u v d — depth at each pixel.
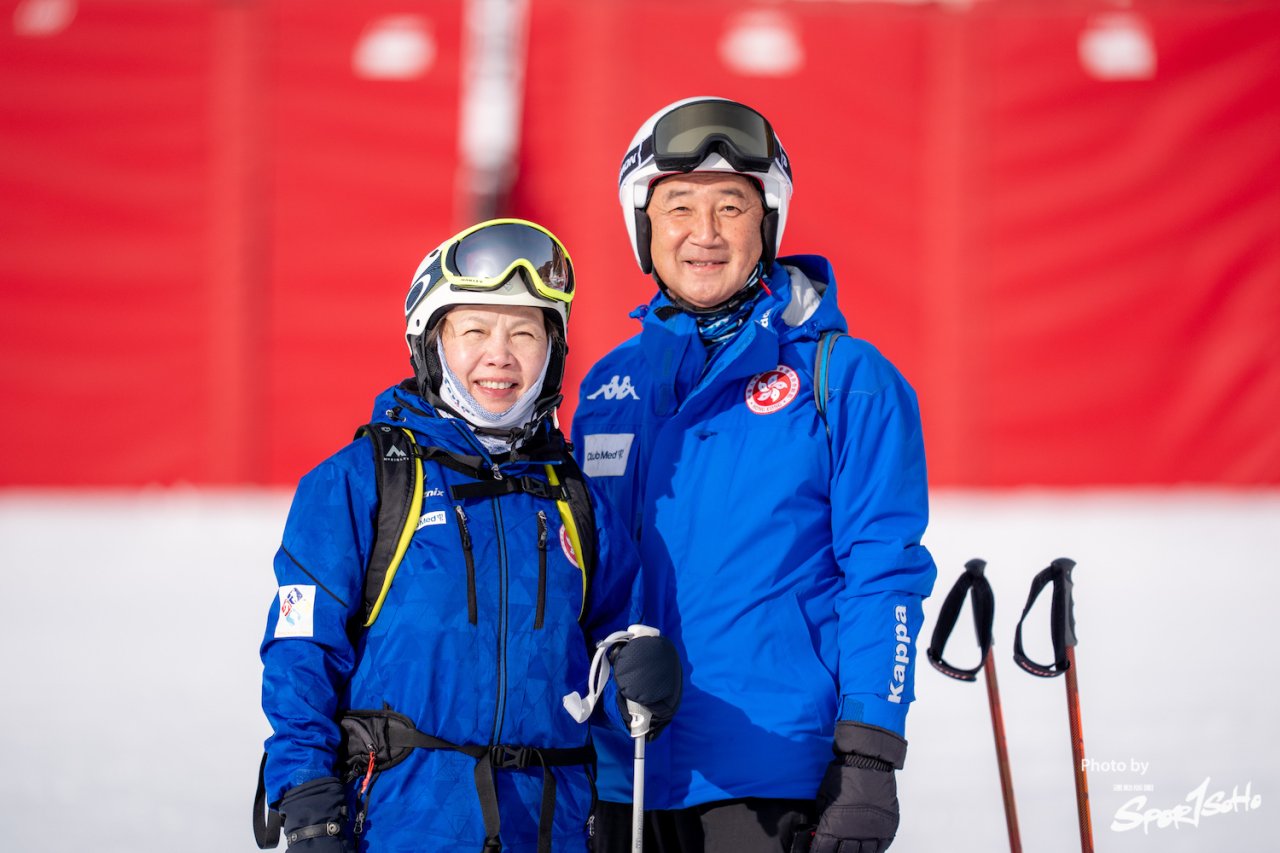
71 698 12.26
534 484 5.69
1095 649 14.02
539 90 23.53
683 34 23.47
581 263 23.25
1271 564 18.11
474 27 23.88
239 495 23.80
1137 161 23.84
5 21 23.75
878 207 23.67
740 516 6.10
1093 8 23.77
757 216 6.40
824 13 23.66
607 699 5.87
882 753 5.69
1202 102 23.84
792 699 5.95
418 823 5.19
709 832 5.99
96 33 23.77
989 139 23.69
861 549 5.97
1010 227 23.78
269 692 5.29
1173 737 10.95
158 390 23.95
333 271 23.94
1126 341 23.86
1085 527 20.33
